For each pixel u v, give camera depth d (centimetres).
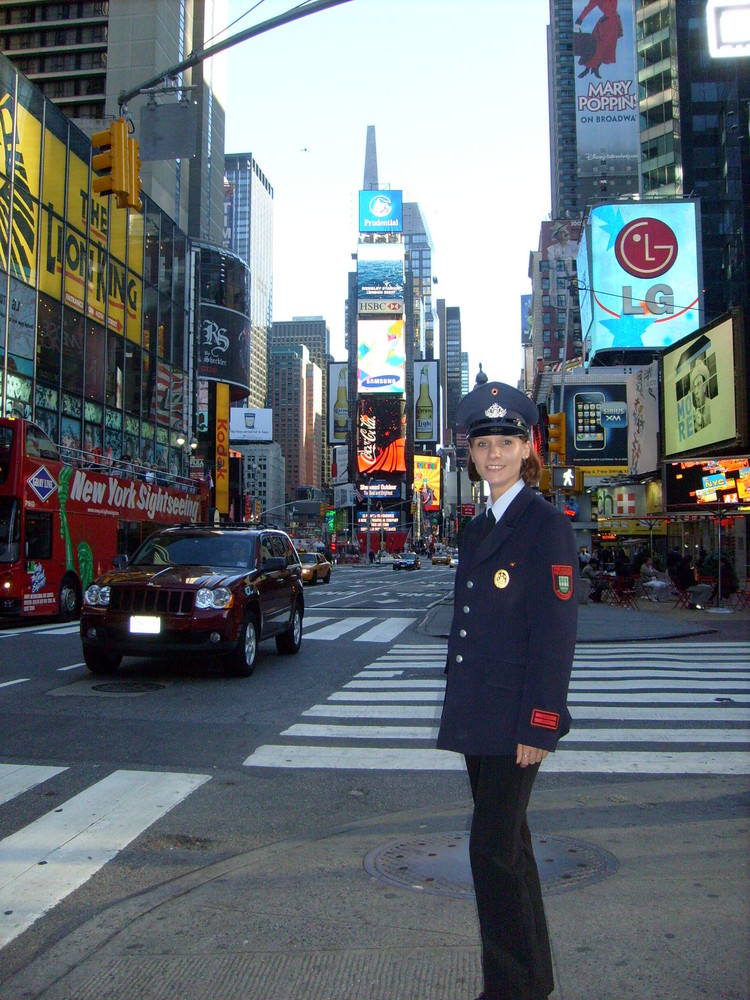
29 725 775
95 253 3475
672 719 802
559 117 15138
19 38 8962
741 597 2352
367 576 5825
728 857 414
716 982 293
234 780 601
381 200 18075
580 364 6594
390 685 1018
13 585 1712
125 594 1011
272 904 372
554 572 273
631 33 9381
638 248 5750
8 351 2839
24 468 1753
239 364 9025
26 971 325
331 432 19675
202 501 3011
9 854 456
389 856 433
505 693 272
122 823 506
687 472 2309
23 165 2923
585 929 335
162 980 309
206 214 11688
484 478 303
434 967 312
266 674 1105
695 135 7750
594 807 511
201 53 1030
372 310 17838
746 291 7138
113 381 3634
